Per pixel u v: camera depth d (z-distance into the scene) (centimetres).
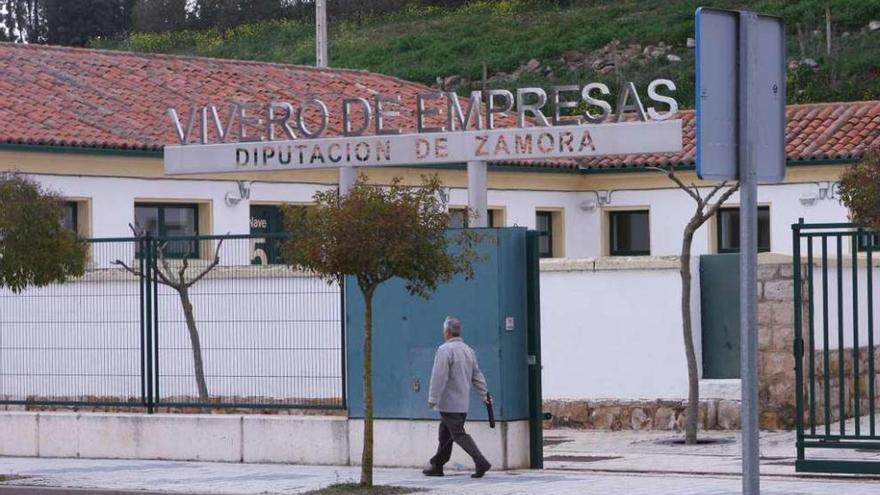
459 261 1975
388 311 2261
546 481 1998
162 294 2488
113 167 3456
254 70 4428
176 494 1969
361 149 2811
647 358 2742
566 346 2820
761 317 2650
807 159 3856
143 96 3938
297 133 3622
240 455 2378
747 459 881
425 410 2227
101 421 2502
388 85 4634
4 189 2216
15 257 2198
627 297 2762
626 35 7244
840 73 6125
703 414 2694
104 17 10988
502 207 4088
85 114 3644
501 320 2172
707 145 872
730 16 881
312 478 2114
